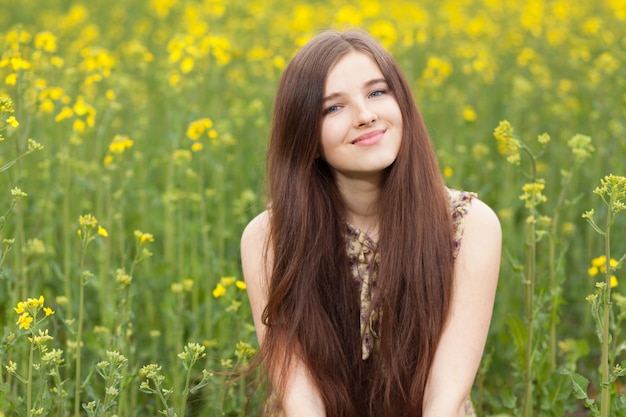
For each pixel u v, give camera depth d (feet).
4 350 9.04
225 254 15.26
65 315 12.81
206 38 15.85
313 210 9.30
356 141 8.88
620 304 9.83
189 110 16.01
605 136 17.17
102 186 15.23
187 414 11.23
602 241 14.78
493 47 25.17
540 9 25.08
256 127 18.52
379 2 29.48
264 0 31.07
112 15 32.42
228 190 16.34
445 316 9.02
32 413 8.66
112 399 8.70
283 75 9.23
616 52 18.98
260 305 9.75
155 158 16.92
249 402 10.14
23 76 11.76
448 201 9.40
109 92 13.78
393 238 9.09
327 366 9.21
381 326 9.13
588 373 13.32
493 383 13.17
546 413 10.49
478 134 19.13
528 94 19.92
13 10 34.35
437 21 27.43
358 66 8.91
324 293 9.34
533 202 10.30
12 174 13.58
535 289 11.04
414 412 9.11
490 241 9.21
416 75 22.89
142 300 14.15
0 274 9.36
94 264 14.16
